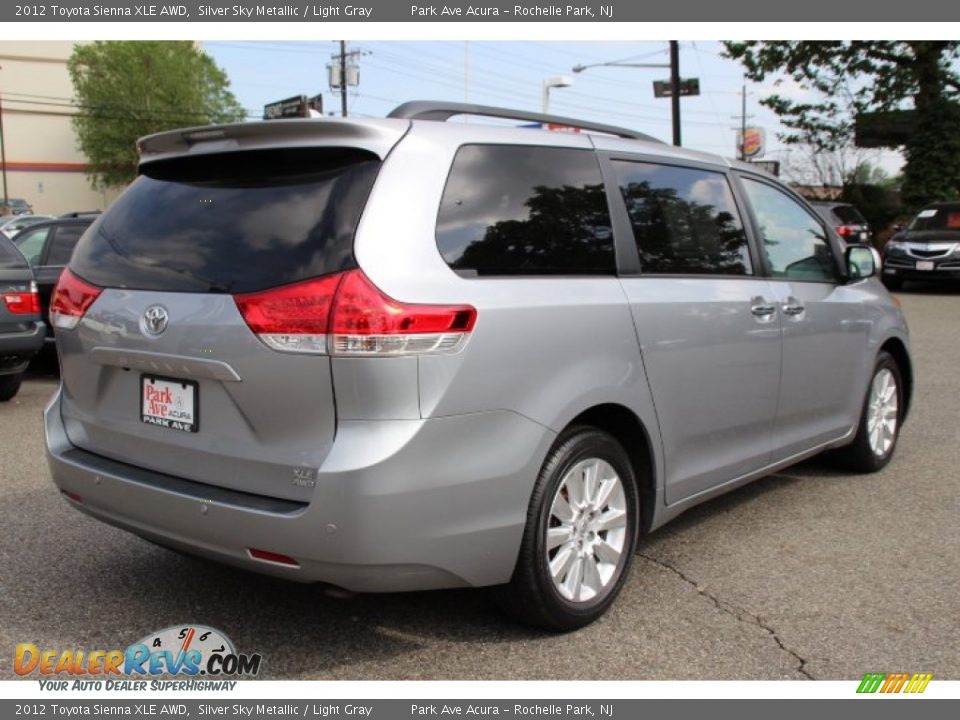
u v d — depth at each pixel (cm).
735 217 429
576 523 331
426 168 297
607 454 340
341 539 270
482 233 306
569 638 334
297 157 304
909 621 350
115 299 320
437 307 280
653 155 391
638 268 362
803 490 523
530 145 335
